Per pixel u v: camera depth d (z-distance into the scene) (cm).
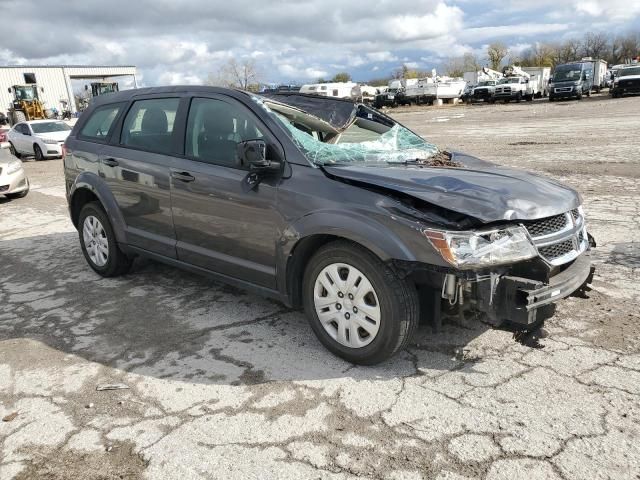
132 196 477
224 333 404
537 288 298
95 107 549
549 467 250
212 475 255
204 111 425
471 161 442
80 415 308
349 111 462
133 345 392
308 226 342
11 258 641
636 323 386
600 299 429
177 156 436
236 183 385
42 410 314
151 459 268
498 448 264
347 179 341
